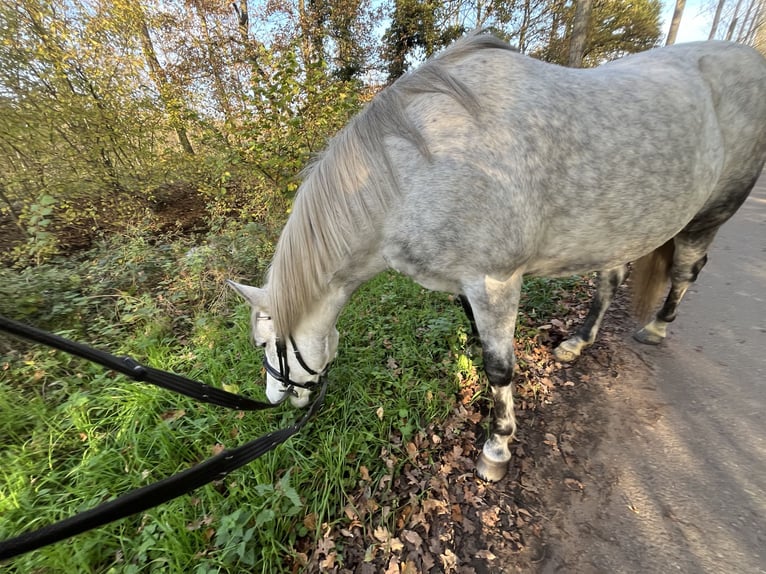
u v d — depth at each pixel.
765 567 1.42
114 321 3.04
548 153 1.44
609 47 15.10
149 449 1.87
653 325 2.74
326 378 2.00
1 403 2.04
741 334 2.77
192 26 6.76
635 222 1.64
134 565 1.42
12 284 2.92
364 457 1.93
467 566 1.53
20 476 1.70
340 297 1.75
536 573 1.49
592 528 1.63
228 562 1.42
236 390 2.21
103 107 4.96
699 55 1.87
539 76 1.52
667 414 2.14
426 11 11.18
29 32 4.41
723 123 1.80
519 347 2.76
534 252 1.60
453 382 2.37
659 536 1.57
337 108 3.83
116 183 5.32
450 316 2.98
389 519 1.69
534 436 2.09
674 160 1.59
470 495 1.79
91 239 5.22
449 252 1.50
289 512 1.60
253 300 1.70
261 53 3.65
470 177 1.39
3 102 4.30
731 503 1.66
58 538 0.79
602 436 2.05
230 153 3.94
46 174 4.80
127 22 5.18
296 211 1.60
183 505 1.65
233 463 1.23
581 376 2.50
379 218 1.53
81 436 1.98
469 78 1.49
